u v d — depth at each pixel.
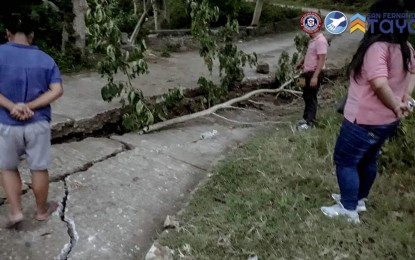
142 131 5.86
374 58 3.22
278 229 3.66
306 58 6.04
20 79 3.25
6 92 3.25
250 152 5.31
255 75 8.71
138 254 3.51
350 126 3.47
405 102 3.46
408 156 4.80
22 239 3.43
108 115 5.89
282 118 6.99
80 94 6.60
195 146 5.61
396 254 3.32
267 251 3.43
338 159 3.66
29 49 3.34
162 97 6.35
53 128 5.21
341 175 3.67
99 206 3.98
